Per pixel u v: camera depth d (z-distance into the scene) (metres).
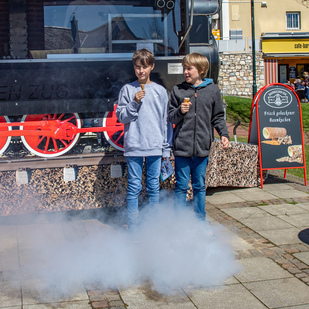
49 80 3.99
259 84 24.61
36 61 3.95
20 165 4.04
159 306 2.84
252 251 3.69
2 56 3.98
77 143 4.23
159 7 4.24
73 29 4.09
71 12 4.07
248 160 5.70
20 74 3.93
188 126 3.82
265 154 5.76
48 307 2.81
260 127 5.76
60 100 4.01
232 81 23.94
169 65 4.26
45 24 4.02
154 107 3.79
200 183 3.96
